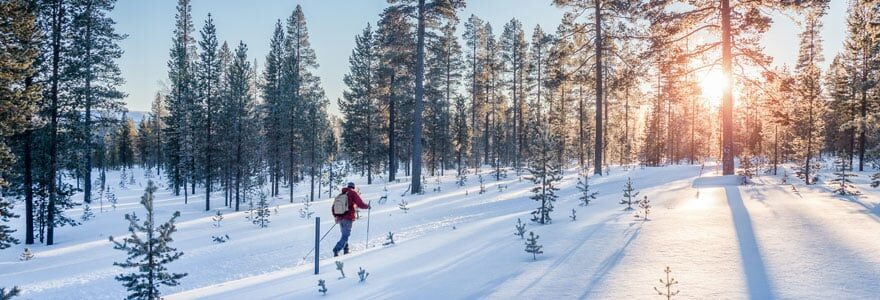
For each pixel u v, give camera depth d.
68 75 21.83
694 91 22.09
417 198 25.33
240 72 37.50
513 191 23.20
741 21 19.17
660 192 15.67
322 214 23.61
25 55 16.36
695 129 58.53
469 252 8.43
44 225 21.80
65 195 22.22
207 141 37.00
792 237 7.12
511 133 65.12
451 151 54.91
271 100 44.28
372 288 6.48
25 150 20.95
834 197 12.52
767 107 21.25
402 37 27.36
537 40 48.78
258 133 41.19
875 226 7.77
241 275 11.95
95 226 26.39
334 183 42.12
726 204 11.44
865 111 32.59
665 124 55.94
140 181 69.62
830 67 41.97
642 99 45.53
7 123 15.73
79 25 22.56
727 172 19.42
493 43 52.25
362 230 16.52
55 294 11.00
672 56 21.25
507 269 6.63
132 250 6.06
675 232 8.05
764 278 5.17
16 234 23.77
